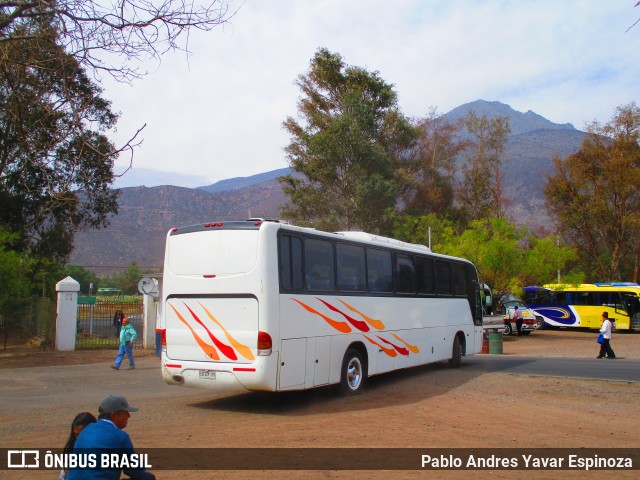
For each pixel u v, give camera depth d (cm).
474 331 1991
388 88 5009
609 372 1802
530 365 2019
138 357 2328
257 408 1187
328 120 4809
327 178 4544
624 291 4159
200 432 938
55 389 1479
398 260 1555
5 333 2559
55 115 776
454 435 910
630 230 5334
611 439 908
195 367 1134
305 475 686
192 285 1155
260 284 1088
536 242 3688
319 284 1229
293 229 1170
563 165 5631
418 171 5516
